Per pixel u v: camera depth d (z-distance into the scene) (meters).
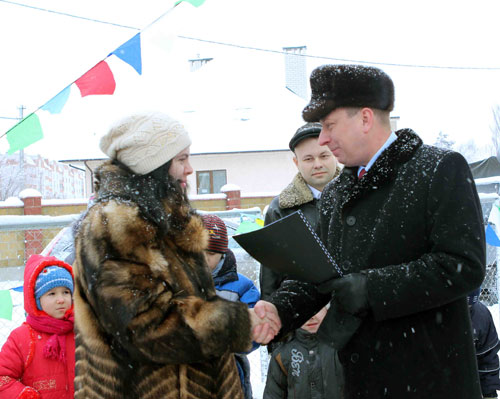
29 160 46.28
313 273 1.91
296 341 2.87
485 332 3.19
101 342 1.92
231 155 24.69
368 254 1.95
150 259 1.84
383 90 2.03
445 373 1.90
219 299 1.93
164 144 1.98
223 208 15.13
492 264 6.36
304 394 2.82
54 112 3.25
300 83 29.53
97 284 1.78
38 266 2.84
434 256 1.82
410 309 1.83
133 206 1.85
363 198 2.01
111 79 3.28
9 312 3.60
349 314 1.93
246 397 2.73
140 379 1.88
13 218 4.42
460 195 1.84
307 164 3.23
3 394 2.67
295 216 1.77
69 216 4.54
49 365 2.78
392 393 1.94
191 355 1.79
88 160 22.61
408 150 1.96
